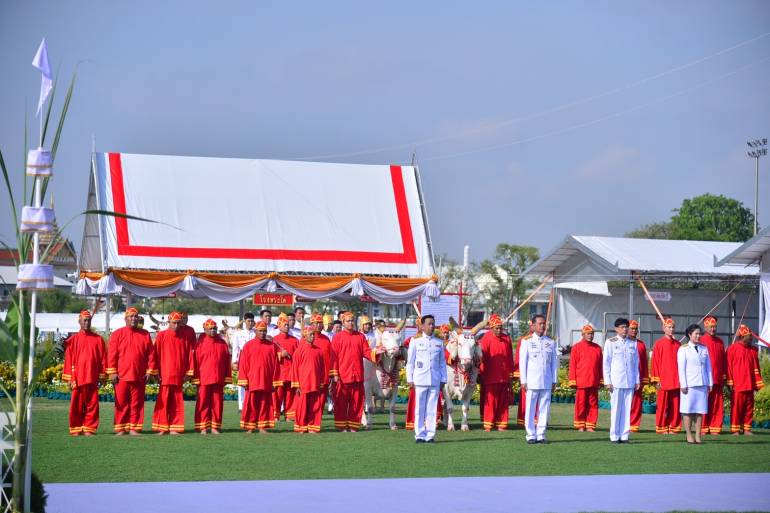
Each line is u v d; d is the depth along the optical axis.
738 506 12.64
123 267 29.64
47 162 11.07
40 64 11.08
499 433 21.09
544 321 19.55
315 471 15.05
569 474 15.17
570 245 46.81
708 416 21.89
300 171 33.91
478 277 77.25
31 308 11.18
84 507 11.91
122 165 32.06
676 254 45.94
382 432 20.98
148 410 25.27
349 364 21.11
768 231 36.25
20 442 10.83
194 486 13.46
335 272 31.84
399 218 33.56
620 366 19.52
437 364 19.11
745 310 46.28
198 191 32.28
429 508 12.22
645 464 16.36
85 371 19.14
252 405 20.70
